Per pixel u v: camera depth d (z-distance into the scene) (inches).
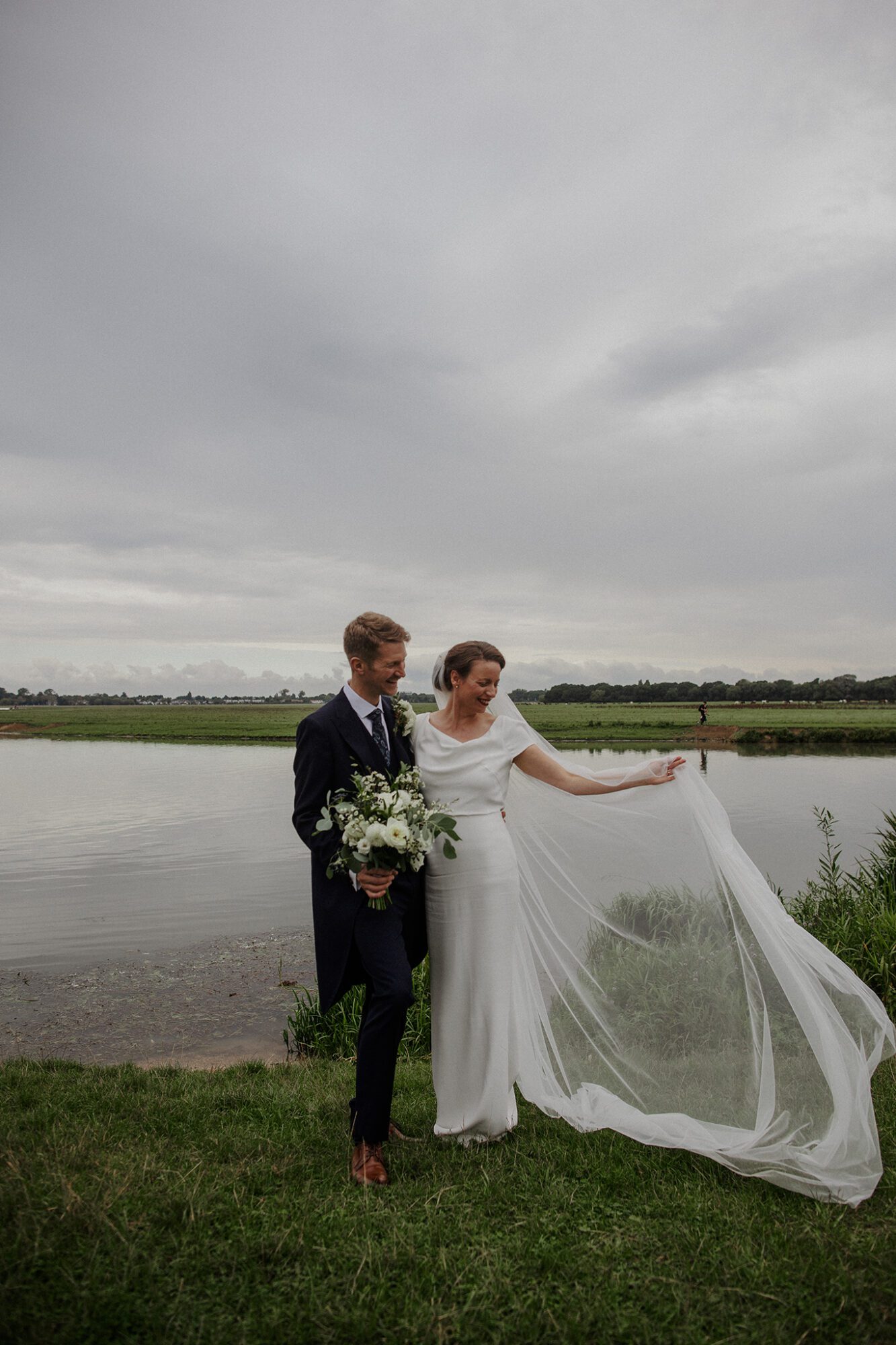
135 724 4069.9
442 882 148.3
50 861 614.9
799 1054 136.6
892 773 1239.5
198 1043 265.0
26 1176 126.0
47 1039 268.7
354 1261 107.3
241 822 836.0
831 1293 100.9
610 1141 146.2
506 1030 147.7
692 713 3408.0
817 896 319.6
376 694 149.3
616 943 157.8
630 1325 95.8
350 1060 233.6
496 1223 117.7
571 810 164.9
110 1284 100.2
